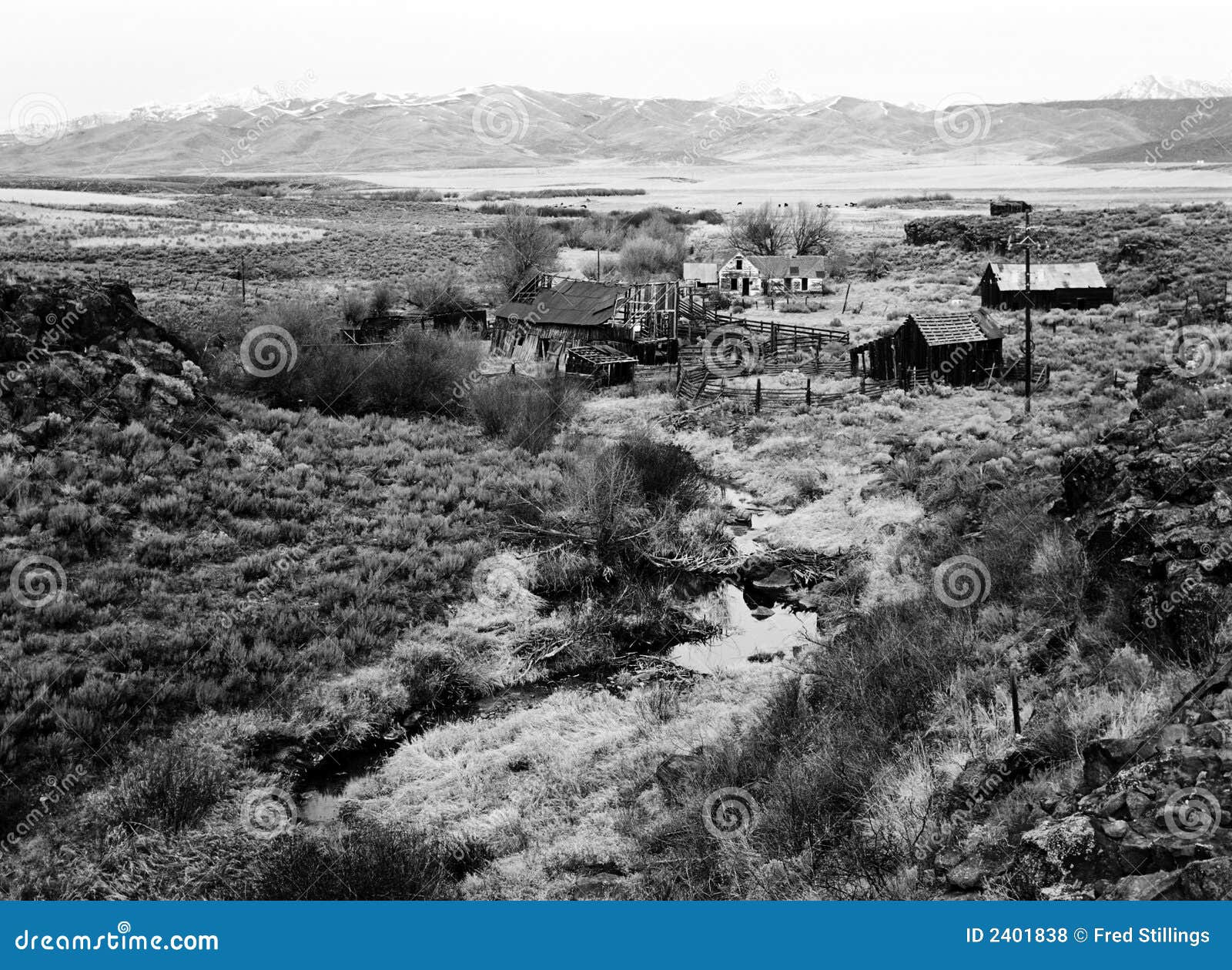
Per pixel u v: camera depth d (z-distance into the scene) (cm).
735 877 1428
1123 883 938
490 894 1496
